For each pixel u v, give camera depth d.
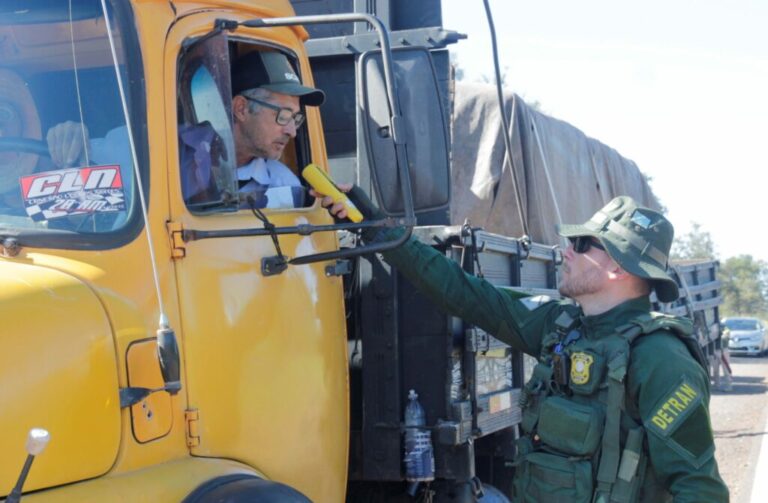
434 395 3.96
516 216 7.07
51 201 2.73
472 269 4.07
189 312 2.80
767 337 32.75
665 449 2.98
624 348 3.09
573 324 3.35
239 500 2.59
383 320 3.96
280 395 3.13
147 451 2.61
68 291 2.46
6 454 2.24
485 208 7.06
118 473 2.51
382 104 3.09
